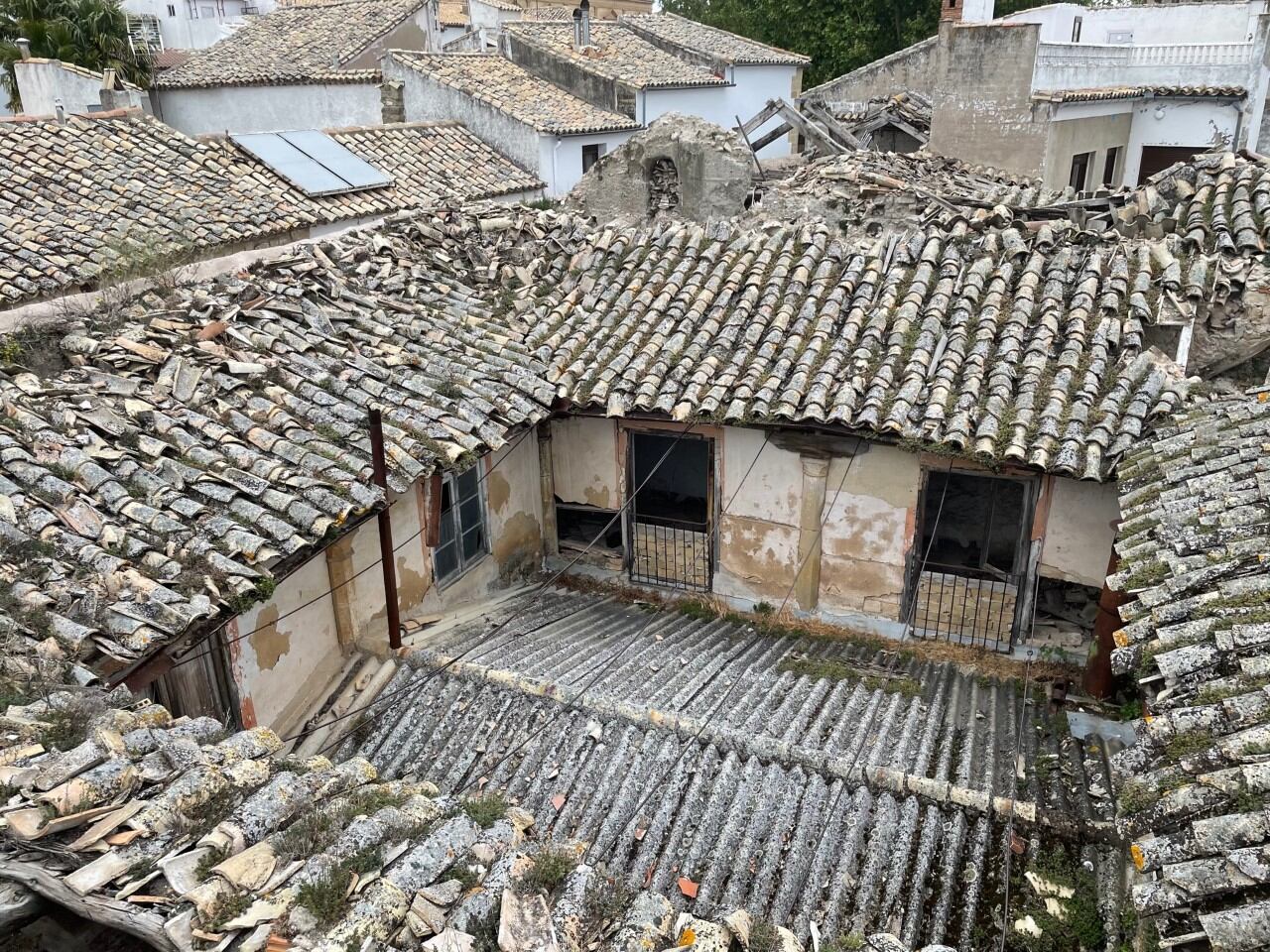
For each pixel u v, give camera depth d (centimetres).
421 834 379
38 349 716
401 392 796
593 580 1023
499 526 964
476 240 1103
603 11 4272
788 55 2855
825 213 1052
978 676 820
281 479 638
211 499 605
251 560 570
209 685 632
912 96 2238
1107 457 711
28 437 611
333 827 373
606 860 597
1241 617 476
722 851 586
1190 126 2139
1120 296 833
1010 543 830
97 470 593
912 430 749
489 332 948
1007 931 534
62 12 2286
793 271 952
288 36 2623
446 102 2195
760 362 841
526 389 867
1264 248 846
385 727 731
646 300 962
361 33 2542
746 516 923
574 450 995
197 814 377
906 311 853
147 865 343
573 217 1139
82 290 1279
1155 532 590
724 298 930
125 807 368
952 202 1013
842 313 884
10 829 346
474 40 2870
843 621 910
